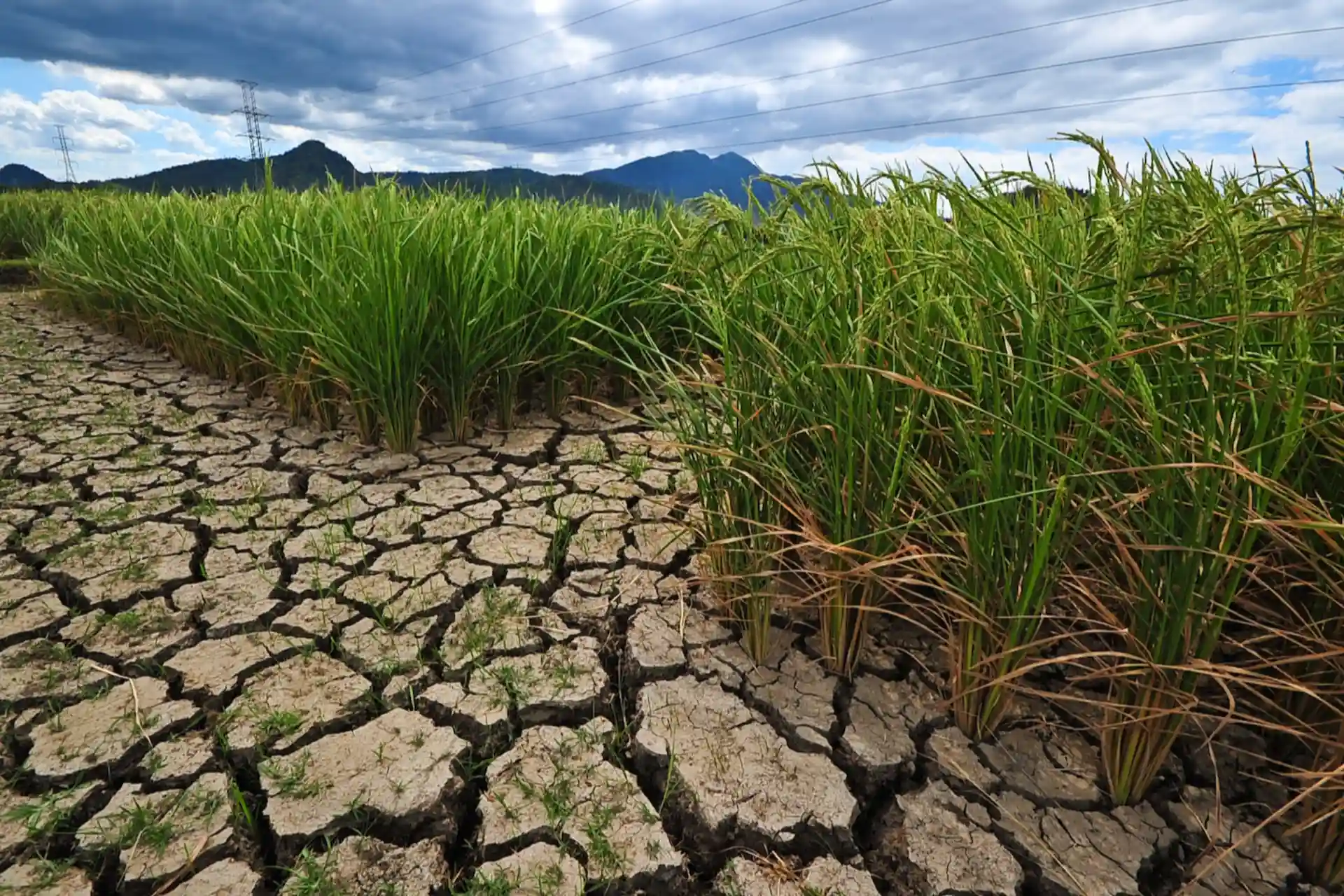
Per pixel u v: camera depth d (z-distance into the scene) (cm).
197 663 172
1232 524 114
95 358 441
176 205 488
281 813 133
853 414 143
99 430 316
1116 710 135
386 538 229
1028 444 131
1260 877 125
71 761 144
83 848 127
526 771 145
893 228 158
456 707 160
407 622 189
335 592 202
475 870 125
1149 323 131
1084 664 167
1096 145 127
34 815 131
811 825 134
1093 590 149
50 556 218
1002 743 150
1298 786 140
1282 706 145
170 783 140
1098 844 130
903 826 135
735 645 178
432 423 316
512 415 321
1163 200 141
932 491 147
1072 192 165
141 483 265
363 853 128
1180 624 119
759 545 165
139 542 225
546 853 128
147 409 346
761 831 133
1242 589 141
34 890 120
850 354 145
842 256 154
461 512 246
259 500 251
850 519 151
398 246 273
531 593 203
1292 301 119
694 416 177
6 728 152
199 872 124
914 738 152
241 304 334
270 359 330
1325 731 136
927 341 146
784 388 161
